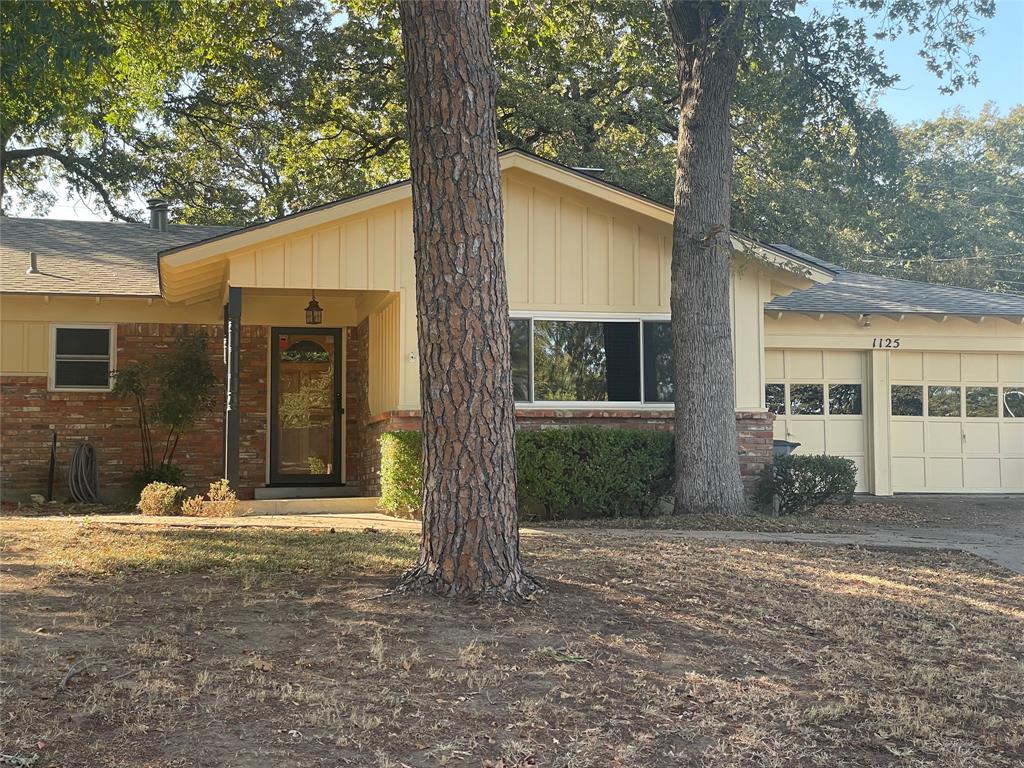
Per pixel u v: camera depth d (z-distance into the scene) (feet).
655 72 83.51
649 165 87.10
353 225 44.91
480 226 23.67
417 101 23.86
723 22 42.57
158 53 58.44
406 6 24.04
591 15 65.57
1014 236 157.79
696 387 44.47
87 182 99.40
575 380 47.60
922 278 142.41
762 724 17.72
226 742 15.20
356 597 23.41
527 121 88.58
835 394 62.13
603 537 35.55
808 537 38.19
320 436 58.39
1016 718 19.10
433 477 23.90
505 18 62.39
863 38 46.85
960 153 171.22
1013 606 28.12
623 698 18.34
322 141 98.58
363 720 16.22
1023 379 63.98
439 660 19.34
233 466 44.09
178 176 100.78
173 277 46.78
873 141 50.08
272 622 21.21
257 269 43.93
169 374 54.19
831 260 103.50
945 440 62.85
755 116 65.92
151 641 19.54
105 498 55.93
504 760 15.35
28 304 55.47
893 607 26.96
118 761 14.30
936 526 47.03
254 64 87.71
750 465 49.29
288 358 58.39
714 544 34.76
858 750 17.06
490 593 23.39
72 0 43.45
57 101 47.55
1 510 48.34
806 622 24.68
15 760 14.06
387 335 48.29
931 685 20.56
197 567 26.81
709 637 22.52
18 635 19.66
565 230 47.96
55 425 55.72
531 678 18.81
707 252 44.88
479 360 23.62
